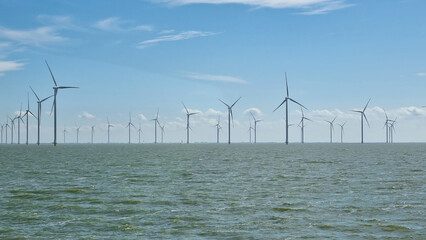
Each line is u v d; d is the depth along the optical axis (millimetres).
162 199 41938
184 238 27266
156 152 178000
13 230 29391
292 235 27859
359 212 34906
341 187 50469
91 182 56344
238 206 38000
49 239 27234
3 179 60156
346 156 132125
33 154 150500
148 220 32406
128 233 28609
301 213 34719
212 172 71938
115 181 57562
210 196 43750
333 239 26812
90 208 37250
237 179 60125
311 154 150375
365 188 49438
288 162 100438
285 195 44250
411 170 74062
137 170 76312
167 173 70000
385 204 38469
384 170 74375
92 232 28906
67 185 52969
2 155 140000
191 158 121938
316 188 49750
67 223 31500
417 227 29672
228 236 27734
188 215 34156
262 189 49031
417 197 42375
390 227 29719
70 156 134250
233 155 144250
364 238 26953
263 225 30609
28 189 49188
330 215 33875
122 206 38125
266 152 175250
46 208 37219
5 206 38219
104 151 191875
